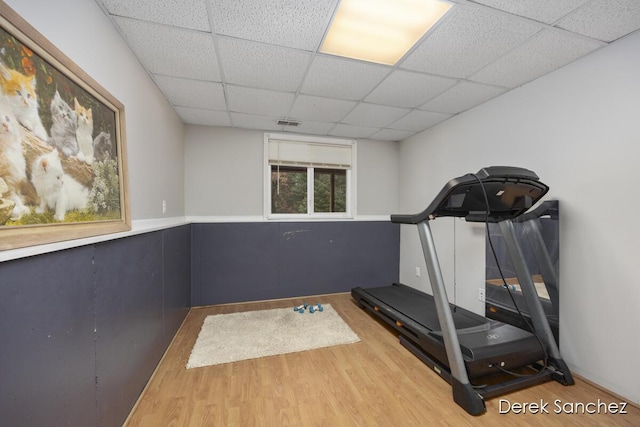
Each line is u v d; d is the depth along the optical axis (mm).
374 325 2637
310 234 3529
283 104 2574
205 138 3201
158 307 1871
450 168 2949
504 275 2281
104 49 1343
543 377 1680
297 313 2928
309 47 1692
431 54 1765
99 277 1121
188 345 2205
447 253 2947
